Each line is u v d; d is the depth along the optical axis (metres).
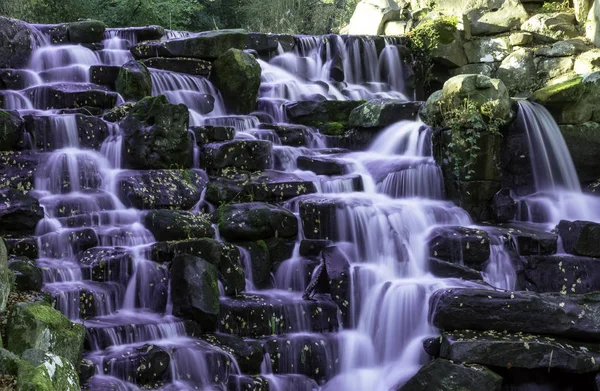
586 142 11.62
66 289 7.41
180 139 9.85
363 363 8.05
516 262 9.35
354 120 11.70
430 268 9.02
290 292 8.69
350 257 8.94
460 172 10.40
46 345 5.96
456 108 10.54
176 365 7.02
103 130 9.86
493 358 7.23
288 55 13.92
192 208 9.42
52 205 8.66
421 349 7.76
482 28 15.07
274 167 10.48
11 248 7.84
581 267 9.34
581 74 13.13
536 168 11.36
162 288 7.96
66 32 12.44
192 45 12.45
